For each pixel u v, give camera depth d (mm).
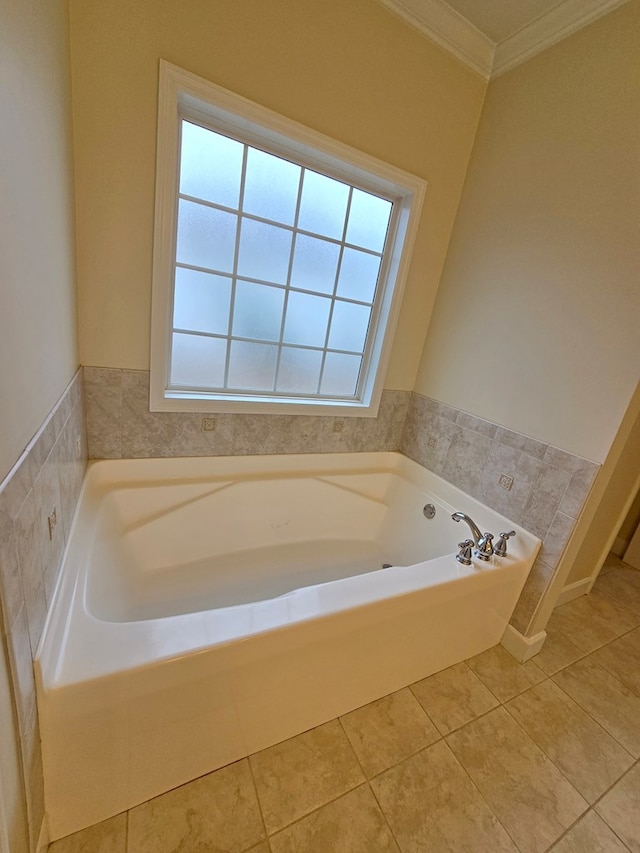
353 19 1427
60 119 1028
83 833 912
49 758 806
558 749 1276
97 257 1336
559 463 1510
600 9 1312
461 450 1947
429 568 1346
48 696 748
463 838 1007
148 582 1600
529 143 1583
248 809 1002
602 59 1319
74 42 1115
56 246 1007
